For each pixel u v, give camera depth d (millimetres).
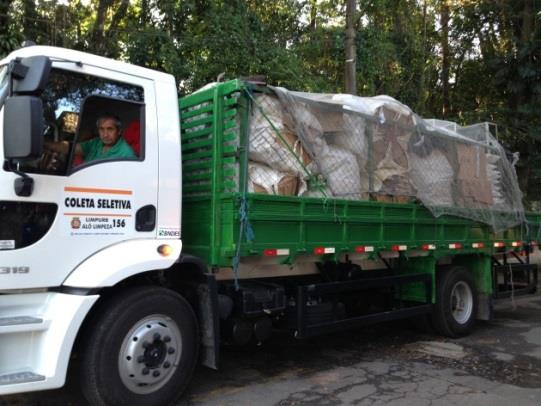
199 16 11461
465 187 7324
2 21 8109
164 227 4465
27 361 3768
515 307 10133
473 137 8133
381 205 6000
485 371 5848
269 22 13695
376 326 8156
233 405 4691
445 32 17875
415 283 7133
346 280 6148
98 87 4164
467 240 7547
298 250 5117
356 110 5816
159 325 4316
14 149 3424
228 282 5145
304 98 5227
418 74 16734
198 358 4699
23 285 3723
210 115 4895
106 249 4121
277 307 5301
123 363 4121
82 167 4012
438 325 7309
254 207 4711
